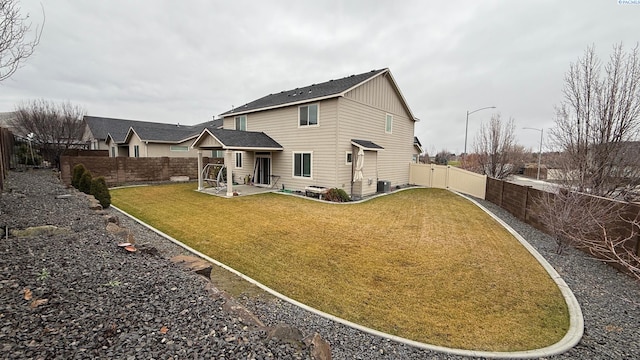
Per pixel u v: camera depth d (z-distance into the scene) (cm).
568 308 407
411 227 861
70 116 2288
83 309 250
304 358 223
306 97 1426
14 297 257
